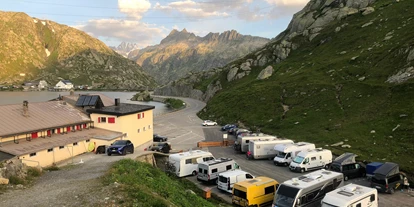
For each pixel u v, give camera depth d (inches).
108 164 1390.3
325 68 4042.8
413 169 1594.5
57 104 2098.9
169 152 2257.6
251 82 4874.5
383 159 1791.3
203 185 1546.5
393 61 3272.6
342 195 1011.3
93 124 2116.1
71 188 930.1
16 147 1459.2
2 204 779.4
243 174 1455.5
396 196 1387.8
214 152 2353.6
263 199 1238.3
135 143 2229.3
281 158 1925.4
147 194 848.3
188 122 3964.1
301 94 3503.9
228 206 1198.9
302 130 2650.1
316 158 1808.6
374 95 2812.5
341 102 2970.0
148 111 2434.8
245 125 3294.8
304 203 1074.7
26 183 1023.0
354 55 4033.0
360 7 6063.0
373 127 2308.1
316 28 6082.7
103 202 776.3
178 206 897.5
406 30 3996.1
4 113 1672.0
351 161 1686.8
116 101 2463.1
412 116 2234.3
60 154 1625.2
